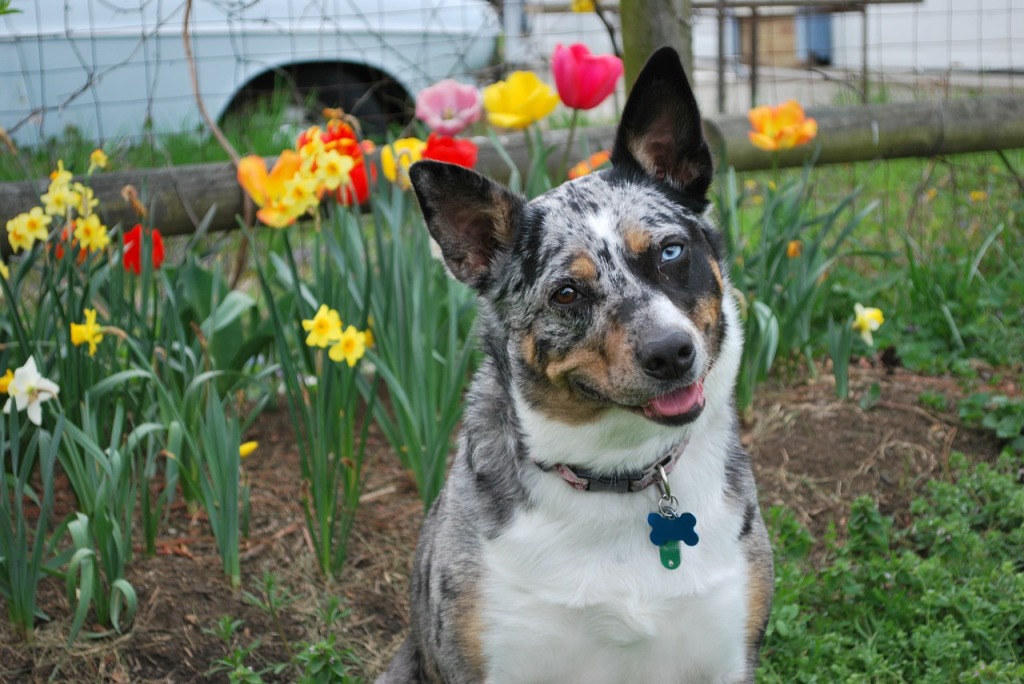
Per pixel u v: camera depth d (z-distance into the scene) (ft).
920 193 6.61
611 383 3.43
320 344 4.30
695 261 3.61
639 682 3.69
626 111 3.76
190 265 5.18
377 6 8.82
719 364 3.65
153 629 4.30
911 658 4.17
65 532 4.45
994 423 5.03
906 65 12.23
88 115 7.93
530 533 3.57
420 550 3.95
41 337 4.59
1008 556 4.52
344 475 4.68
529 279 3.64
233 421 4.42
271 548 4.71
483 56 9.16
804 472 4.98
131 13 7.89
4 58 7.38
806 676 4.08
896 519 4.78
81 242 4.66
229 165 5.74
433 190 3.72
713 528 3.60
